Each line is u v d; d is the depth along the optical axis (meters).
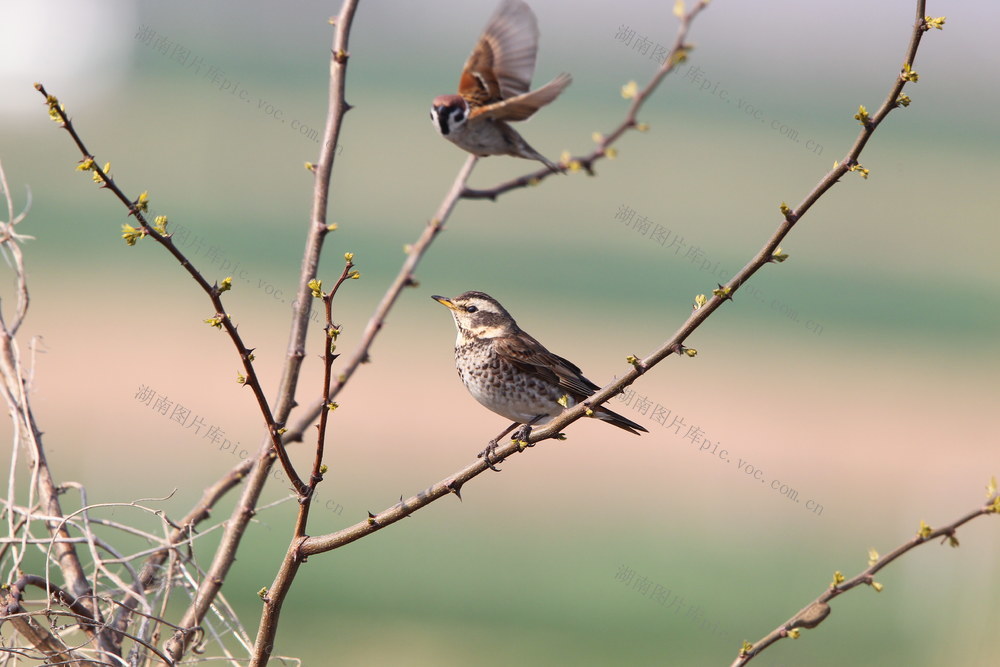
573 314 29.19
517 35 5.41
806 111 73.38
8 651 4.51
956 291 35.19
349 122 60.38
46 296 26.19
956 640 13.68
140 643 4.49
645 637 14.02
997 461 20.50
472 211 42.66
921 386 25.42
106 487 15.44
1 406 17.23
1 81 62.88
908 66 4.23
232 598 14.18
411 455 19.27
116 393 19.78
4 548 4.78
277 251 33.50
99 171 4.10
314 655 12.75
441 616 14.20
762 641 4.54
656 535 17.44
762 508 18.53
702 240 39.22
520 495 18.72
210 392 20.62
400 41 96.81
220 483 5.52
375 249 34.84
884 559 4.40
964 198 49.72
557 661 13.30
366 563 15.78
